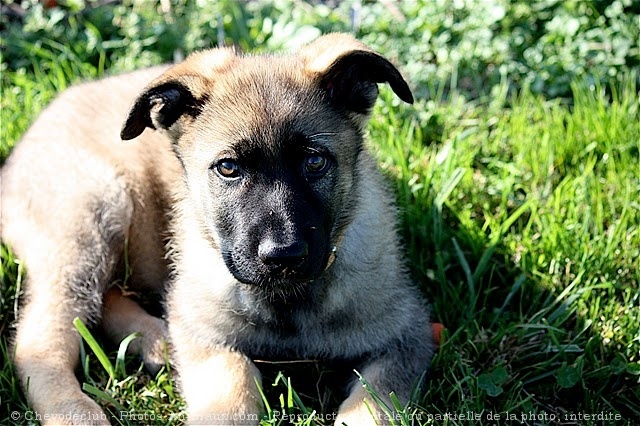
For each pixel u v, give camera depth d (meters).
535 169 0.96
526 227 0.89
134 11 1.20
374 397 0.71
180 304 0.81
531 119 1.03
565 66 1.09
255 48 1.13
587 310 0.82
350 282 0.77
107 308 0.84
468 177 0.94
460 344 0.81
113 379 0.77
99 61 1.14
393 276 0.80
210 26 1.18
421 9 1.17
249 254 0.71
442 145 1.01
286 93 0.73
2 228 0.87
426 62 1.13
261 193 0.71
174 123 0.78
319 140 0.73
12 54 1.13
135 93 0.90
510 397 0.75
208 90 0.75
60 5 1.20
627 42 1.09
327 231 0.73
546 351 0.79
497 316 0.83
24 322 0.81
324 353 0.79
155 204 0.87
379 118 1.00
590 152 0.97
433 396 0.76
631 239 0.87
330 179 0.74
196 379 0.76
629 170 0.94
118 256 0.86
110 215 0.84
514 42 1.12
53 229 0.83
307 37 1.14
